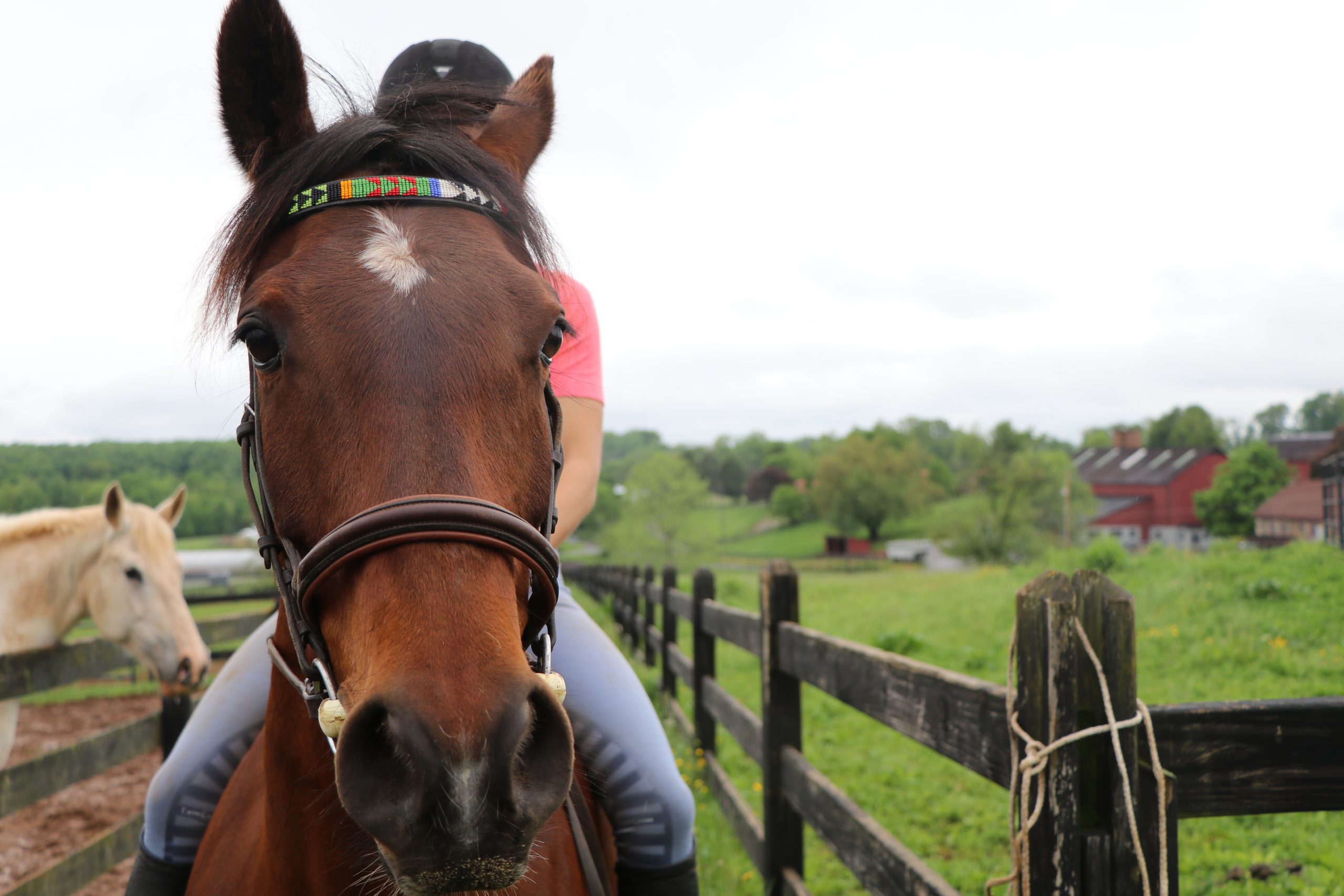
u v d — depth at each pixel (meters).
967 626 10.15
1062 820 1.43
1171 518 79.12
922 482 93.75
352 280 1.16
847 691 2.71
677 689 8.25
